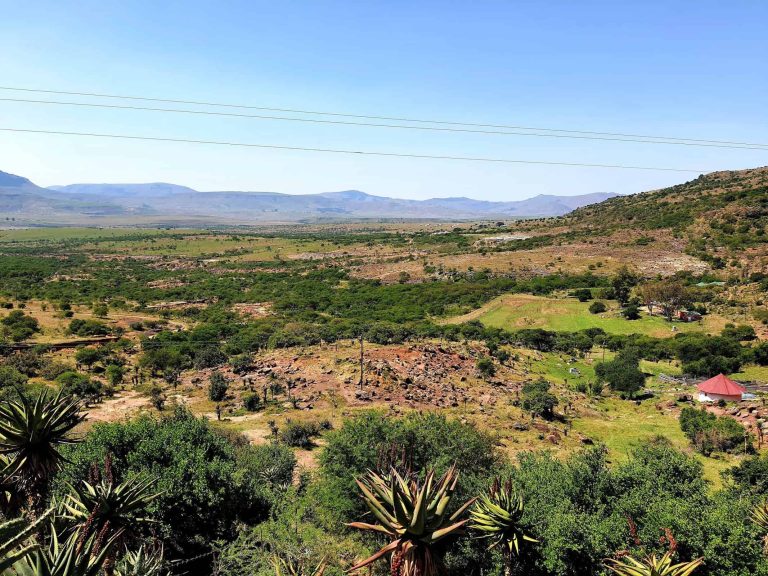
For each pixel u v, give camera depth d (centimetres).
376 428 2250
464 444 2369
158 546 1617
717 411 4584
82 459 1812
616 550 1581
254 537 1691
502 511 1476
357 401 4281
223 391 4544
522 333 8162
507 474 2120
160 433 2105
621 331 8681
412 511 890
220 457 2312
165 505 1711
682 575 1329
